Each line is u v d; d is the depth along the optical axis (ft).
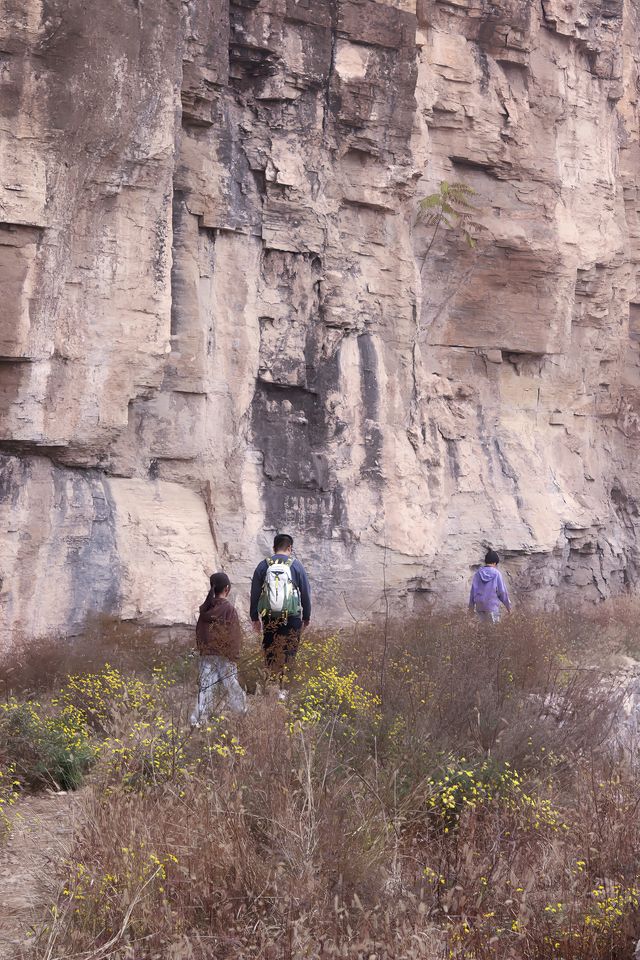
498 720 20.42
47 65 37.27
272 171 50.39
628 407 77.00
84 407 39.75
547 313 66.59
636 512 74.64
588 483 71.41
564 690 25.62
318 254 52.37
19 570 37.35
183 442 46.75
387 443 54.34
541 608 56.03
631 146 76.02
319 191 52.42
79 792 19.35
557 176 67.26
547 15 65.98
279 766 16.46
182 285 47.14
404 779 17.47
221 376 48.67
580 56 69.92
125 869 13.38
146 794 15.92
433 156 61.26
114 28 38.96
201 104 47.83
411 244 57.41
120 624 38.68
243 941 12.03
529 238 64.75
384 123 54.54
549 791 17.61
